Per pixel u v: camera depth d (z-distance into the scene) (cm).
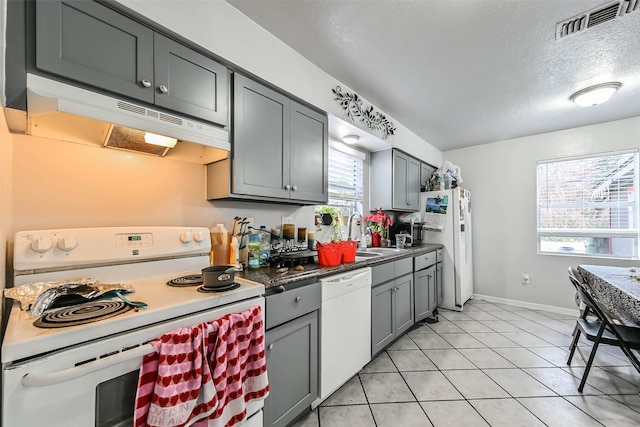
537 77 215
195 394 84
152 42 114
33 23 86
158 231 130
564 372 200
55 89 89
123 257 117
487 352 232
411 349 238
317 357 156
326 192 209
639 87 229
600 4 143
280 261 173
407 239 338
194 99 127
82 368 66
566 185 337
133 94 107
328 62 196
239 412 98
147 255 124
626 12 147
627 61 193
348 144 285
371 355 202
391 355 227
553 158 342
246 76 153
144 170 138
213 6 137
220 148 134
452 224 348
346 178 289
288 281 137
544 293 346
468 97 250
